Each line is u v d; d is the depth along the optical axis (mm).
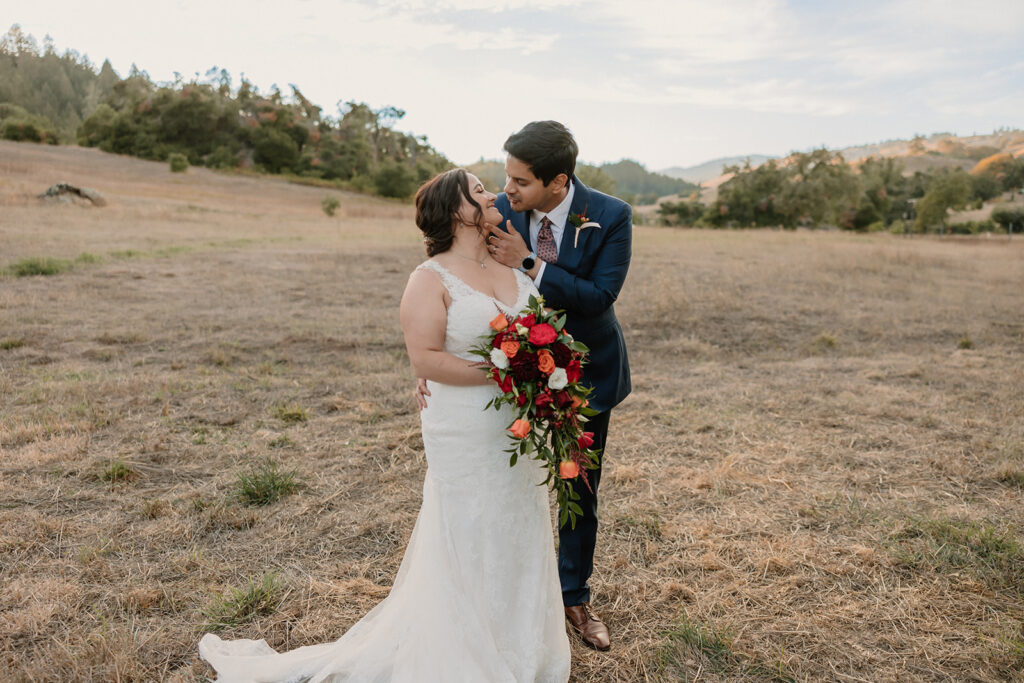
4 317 8055
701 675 2588
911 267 16750
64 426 4754
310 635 2770
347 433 4961
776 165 73500
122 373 6199
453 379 2123
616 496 4070
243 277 12141
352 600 3016
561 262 2520
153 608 2916
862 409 5648
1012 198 124812
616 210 2486
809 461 4602
